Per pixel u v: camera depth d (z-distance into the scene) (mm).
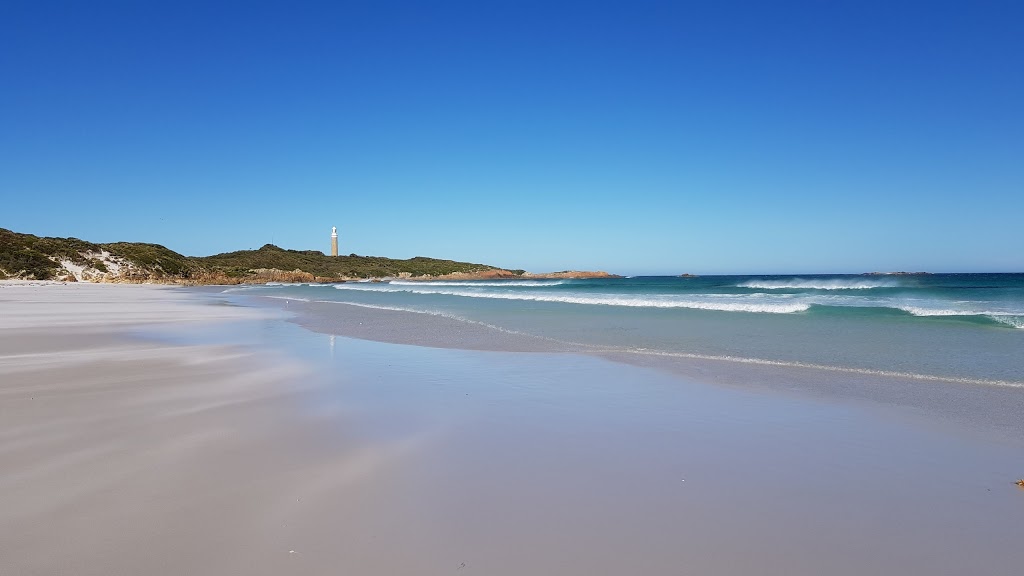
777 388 8453
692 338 14133
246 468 5012
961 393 7961
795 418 6812
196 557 3414
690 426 6496
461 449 5629
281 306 30812
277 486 4598
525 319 20094
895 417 6797
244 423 6539
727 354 11578
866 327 15641
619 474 4961
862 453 5527
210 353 12297
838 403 7508
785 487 4684
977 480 4820
